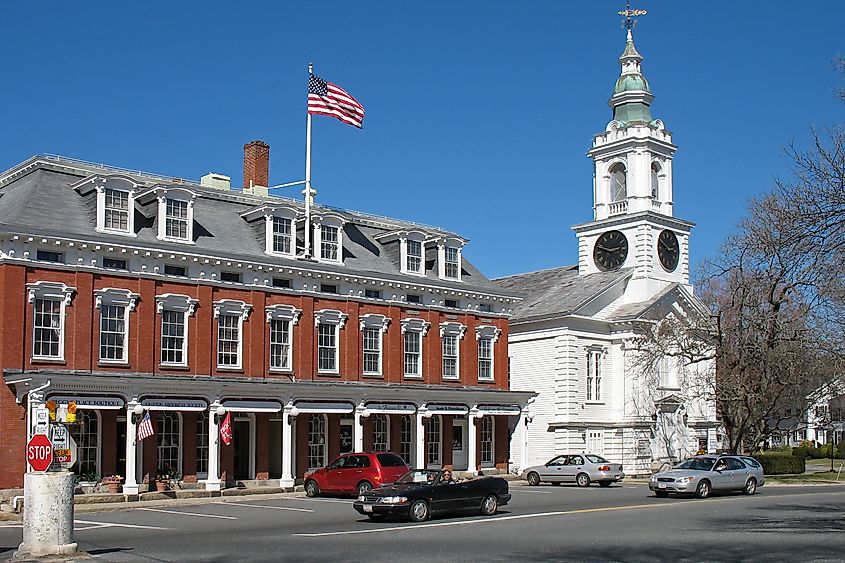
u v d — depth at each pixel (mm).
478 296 54625
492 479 32156
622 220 67938
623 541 23656
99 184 40219
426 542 23656
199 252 42469
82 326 39062
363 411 47656
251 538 24891
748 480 41906
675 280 69000
